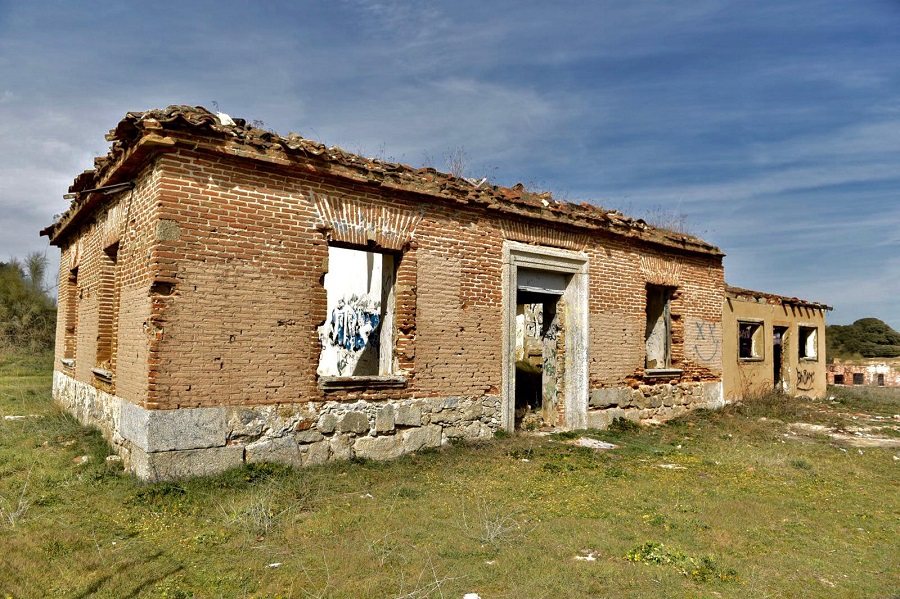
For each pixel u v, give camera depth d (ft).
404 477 27.89
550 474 28.96
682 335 50.47
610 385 44.09
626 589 16.19
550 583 16.26
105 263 37.29
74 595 15.28
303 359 29.19
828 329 180.65
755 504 24.59
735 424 46.44
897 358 154.92
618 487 26.86
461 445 34.50
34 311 109.09
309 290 29.53
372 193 31.99
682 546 19.54
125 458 27.43
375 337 46.70
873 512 24.34
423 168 34.50
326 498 24.03
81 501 22.90
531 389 56.13
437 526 20.86
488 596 15.56
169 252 25.53
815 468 32.22
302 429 28.96
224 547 18.76
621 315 45.16
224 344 26.84
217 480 24.94
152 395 24.90
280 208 28.76
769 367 61.21
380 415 31.68
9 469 27.09
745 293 58.75
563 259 41.55
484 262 36.99
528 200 39.73
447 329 34.94
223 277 26.94
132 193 29.55
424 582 16.15
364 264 48.47
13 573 16.21
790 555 19.11
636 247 46.70
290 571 16.88
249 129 28.12
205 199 26.58
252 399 27.50
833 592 16.40
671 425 46.29
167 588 15.79
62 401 46.62
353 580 16.31
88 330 39.47
